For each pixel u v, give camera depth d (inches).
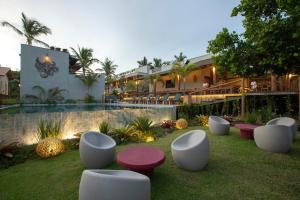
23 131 197.9
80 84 785.6
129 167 116.1
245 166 141.5
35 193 110.4
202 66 551.2
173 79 658.8
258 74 172.9
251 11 147.7
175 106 356.2
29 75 658.8
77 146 198.2
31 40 716.7
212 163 148.9
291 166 139.7
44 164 155.2
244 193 104.9
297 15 112.1
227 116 348.5
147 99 649.6
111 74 1156.5
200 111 380.8
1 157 161.5
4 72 710.5
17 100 653.9
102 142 165.9
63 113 226.8
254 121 296.5
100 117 259.1
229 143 203.3
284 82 387.2
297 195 102.3
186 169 136.3
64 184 120.4
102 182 75.1
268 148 171.0
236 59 159.3
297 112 339.0
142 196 78.7
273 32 121.1
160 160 122.1
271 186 112.0
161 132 271.0
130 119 293.1
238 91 408.8
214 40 166.1
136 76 906.7
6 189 115.6
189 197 102.0
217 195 103.3
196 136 151.6
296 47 122.0
